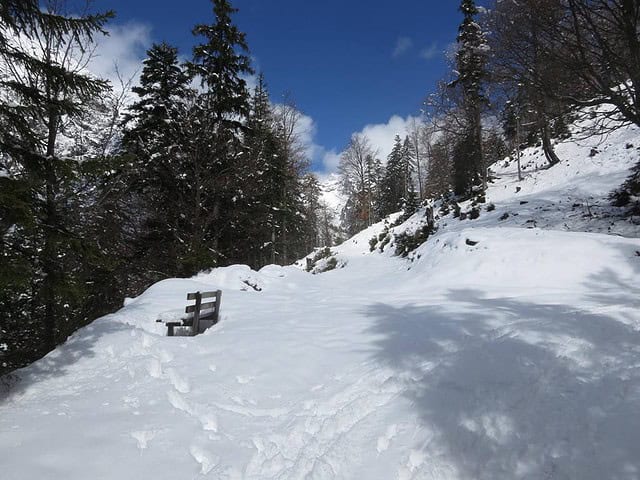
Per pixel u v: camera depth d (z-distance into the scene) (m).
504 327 5.61
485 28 10.17
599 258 9.52
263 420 4.06
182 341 6.67
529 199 18.41
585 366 4.05
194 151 16.11
